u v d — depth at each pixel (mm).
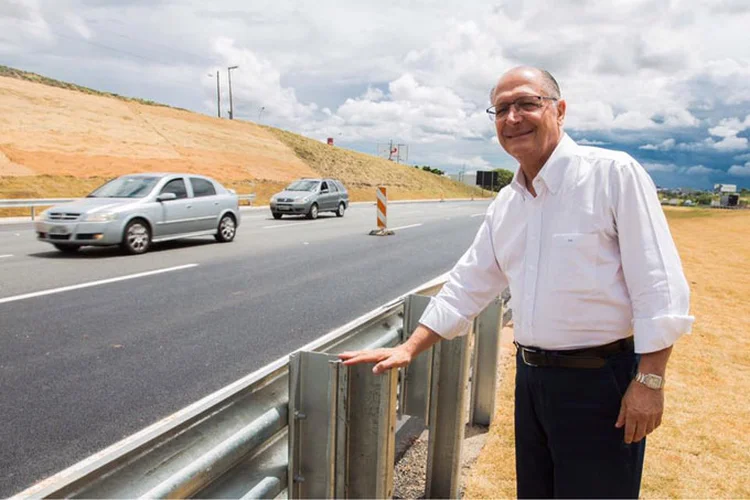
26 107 33875
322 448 1862
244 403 1683
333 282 8438
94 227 9836
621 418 1647
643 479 2971
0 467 3023
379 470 1916
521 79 1761
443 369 2699
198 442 1483
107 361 4699
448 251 12438
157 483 1340
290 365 1857
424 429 3598
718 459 3193
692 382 4426
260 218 20906
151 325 5793
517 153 1773
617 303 1657
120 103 44188
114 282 7820
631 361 1714
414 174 68062
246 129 53188
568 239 1663
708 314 6816
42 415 3664
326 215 23547
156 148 36031
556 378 1739
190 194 11797
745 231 18656
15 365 4539
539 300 1734
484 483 2930
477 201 55562
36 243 11594
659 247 1569
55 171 25422
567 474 1755
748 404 3992
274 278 8602
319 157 53969
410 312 2871
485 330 3545
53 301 6645
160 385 4215
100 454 3178
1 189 20922
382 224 15742
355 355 1872
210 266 9430
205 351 5027
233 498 1584
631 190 1592
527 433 1917
